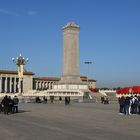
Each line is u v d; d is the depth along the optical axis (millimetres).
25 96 104250
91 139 18453
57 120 31516
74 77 103375
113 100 103625
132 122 29672
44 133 21234
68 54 103000
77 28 102375
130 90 108250
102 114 40000
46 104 72688
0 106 42500
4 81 169750
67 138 18844
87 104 73812
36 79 177750
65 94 99625
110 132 22016
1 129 23641
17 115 38375
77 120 31578
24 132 21797
